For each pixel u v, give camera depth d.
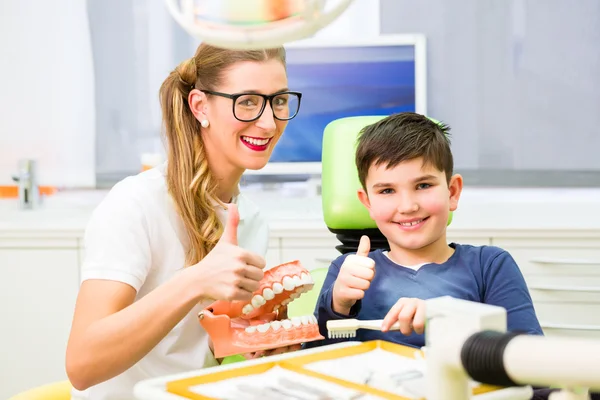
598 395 0.84
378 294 1.29
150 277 1.23
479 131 2.74
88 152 2.83
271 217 2.42
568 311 2.26
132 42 2.79
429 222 1.26
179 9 0.57
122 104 2.82
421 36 2.56
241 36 0.55
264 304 1.15
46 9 2.80
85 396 1.23
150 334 1.02
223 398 0.73
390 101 2.59
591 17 2.67
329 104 2.59
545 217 2.38
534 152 2.72
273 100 1.19
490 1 2.70
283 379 0.80
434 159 1.25
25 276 2.39
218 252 1.00
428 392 0.56
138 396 0.74
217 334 1.06
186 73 1.23
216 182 1.29
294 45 2.58
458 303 0.56
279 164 2.60
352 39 2.57
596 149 2.70
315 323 1.12
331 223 1.48
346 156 1.46
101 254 1.12
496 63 2.71
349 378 0.80
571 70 2.69
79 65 2.81
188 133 1.24
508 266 1.29
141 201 1.19
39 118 2.83
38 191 2.74
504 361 0.46
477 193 2.77
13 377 2.43
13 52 2.82
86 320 1.08
